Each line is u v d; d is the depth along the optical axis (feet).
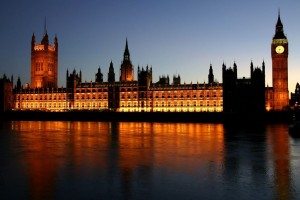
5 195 103.91
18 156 177.17
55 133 331.77
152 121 625.00
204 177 126.31
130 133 328.08
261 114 556.92
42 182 119.24
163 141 250.57
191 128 406.21
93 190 108.99
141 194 104.47
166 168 143.33
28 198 100.99
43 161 161.27
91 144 232.53
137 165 150.30
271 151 193.67
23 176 128.77
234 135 299.38
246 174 131.23
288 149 201.77
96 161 160.76
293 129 293.23
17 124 518.37
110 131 357.00
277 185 113.80
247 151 193.67
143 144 230.89
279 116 548.72
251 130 362.33
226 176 127.85
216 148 208.13
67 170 139.74
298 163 154.30
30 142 247.70
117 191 107.76
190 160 162.81
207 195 103.04
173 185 114.83
